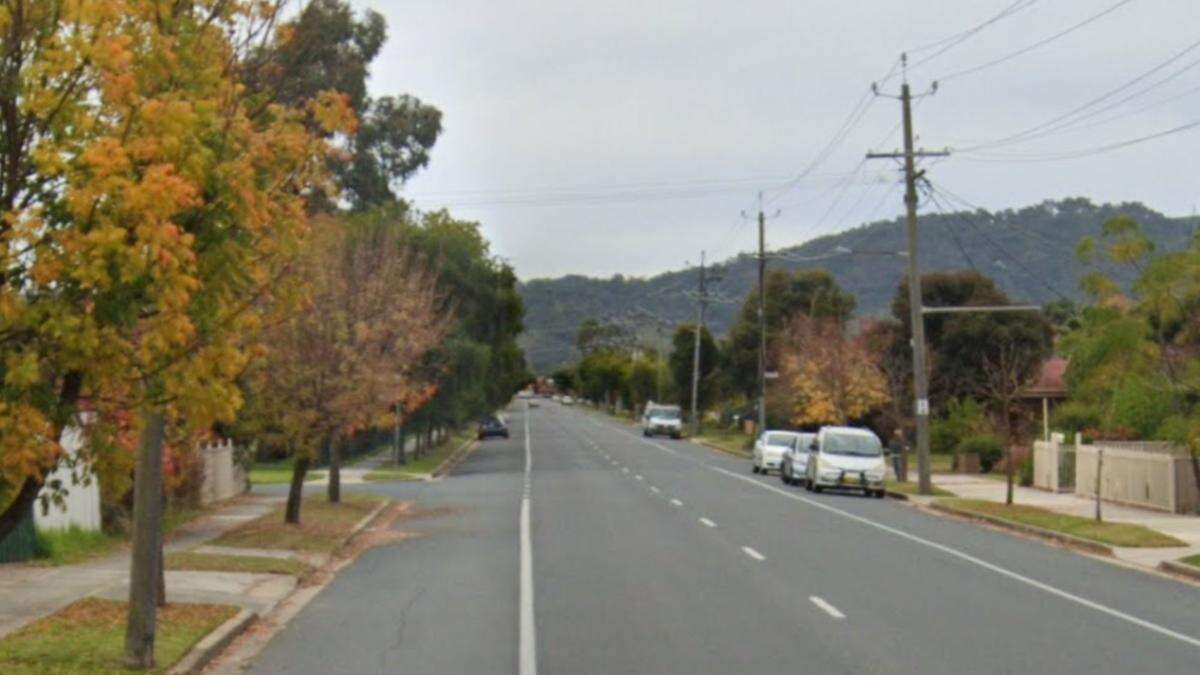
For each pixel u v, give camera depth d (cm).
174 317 924
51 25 929
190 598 1927
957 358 6850
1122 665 1459
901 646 1572
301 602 1989
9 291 881
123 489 1030
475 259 6706
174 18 1027
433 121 6669
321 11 2711
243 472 4247
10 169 920
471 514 3625
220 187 981
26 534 2217
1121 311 2570
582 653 1530
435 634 1681
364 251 3797
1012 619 1802
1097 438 4944
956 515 3747
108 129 932
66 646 1459
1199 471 2717
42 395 913
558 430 11194
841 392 6075
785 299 9694
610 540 2889
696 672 1410
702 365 11594
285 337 2866
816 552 2661
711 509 3759
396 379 3281
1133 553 2698
